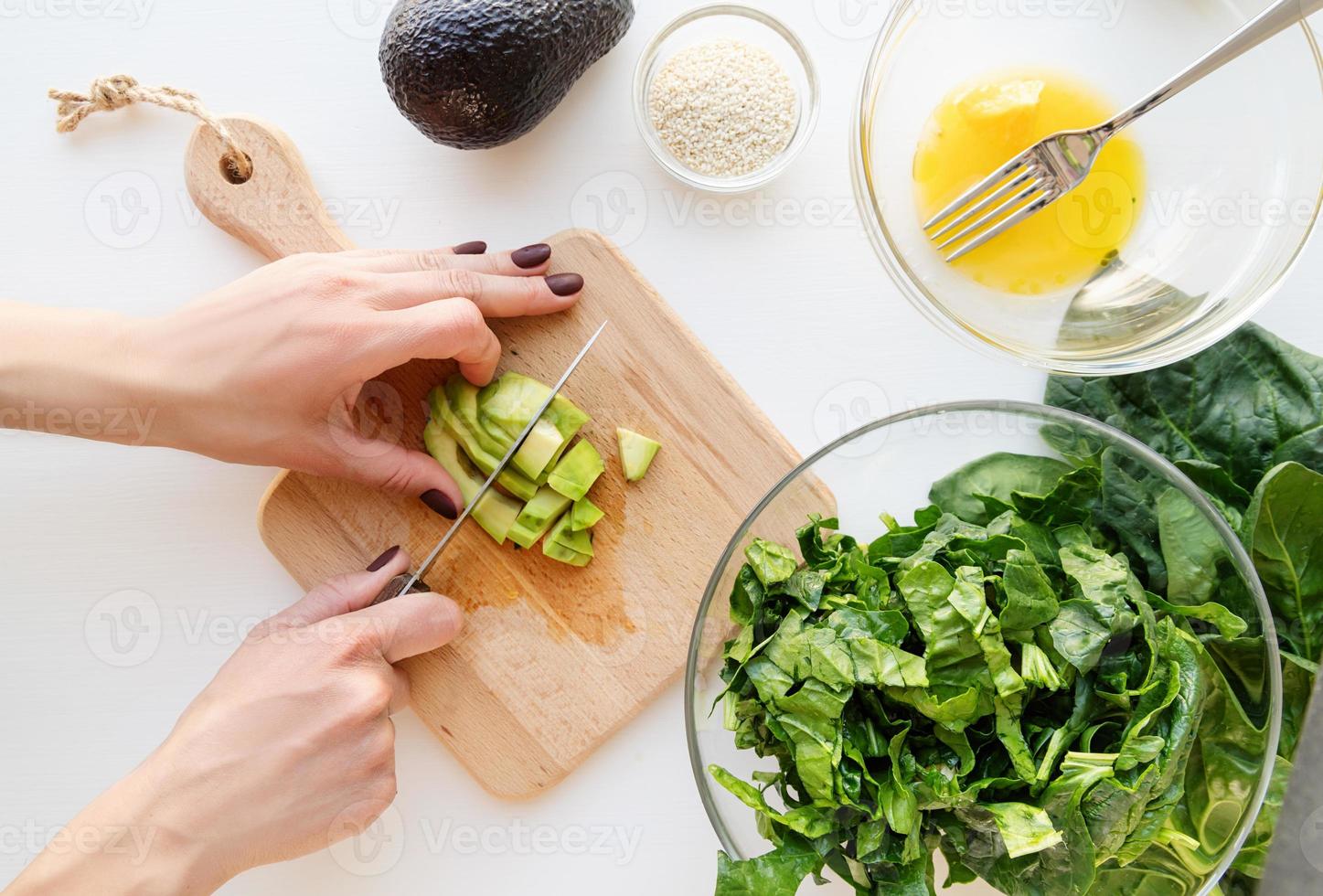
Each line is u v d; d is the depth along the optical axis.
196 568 0.59
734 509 0.57
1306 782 0.53
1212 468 0.55
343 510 0.57
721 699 0.53
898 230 0.56
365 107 0.59
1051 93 0.55
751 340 0.58
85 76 0.59
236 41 0.59
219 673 0.55
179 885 0.54
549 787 0.57
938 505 0.55
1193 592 0.51
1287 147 0.55
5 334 0.54
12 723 0.59
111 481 0.59
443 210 0.59
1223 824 0.51
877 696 0.49
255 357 0.53
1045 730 0.49
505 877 0.58
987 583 0.49
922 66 0.55
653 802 0.58
